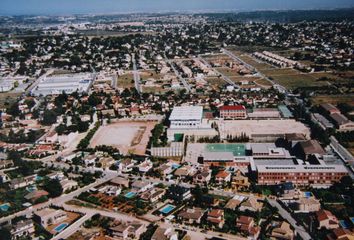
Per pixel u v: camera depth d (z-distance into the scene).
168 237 193.25
